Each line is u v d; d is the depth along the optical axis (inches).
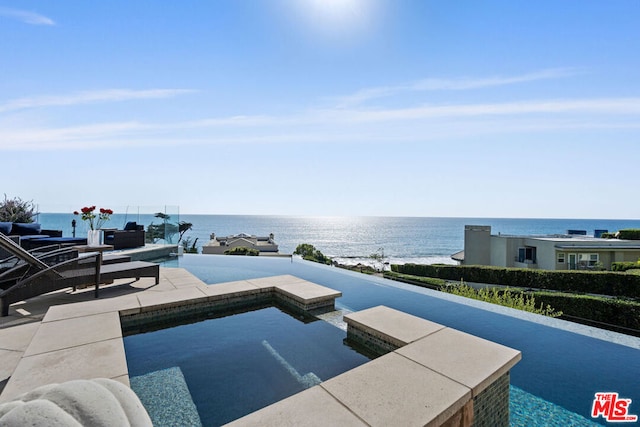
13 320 152.1
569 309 386.0
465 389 86.4
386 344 130.0
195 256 451.2
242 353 133.9
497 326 178.2
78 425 29.8
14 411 29.1
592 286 451.8
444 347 114.6
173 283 233.5
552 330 173.0
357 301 223.0
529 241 789.9
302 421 72.4
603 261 687.7
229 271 338.6
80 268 193.5
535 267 761.0
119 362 99.7
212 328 163.5
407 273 676.7
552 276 482.3
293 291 203.9
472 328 175.0
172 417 91.1
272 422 72.1
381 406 78.2
